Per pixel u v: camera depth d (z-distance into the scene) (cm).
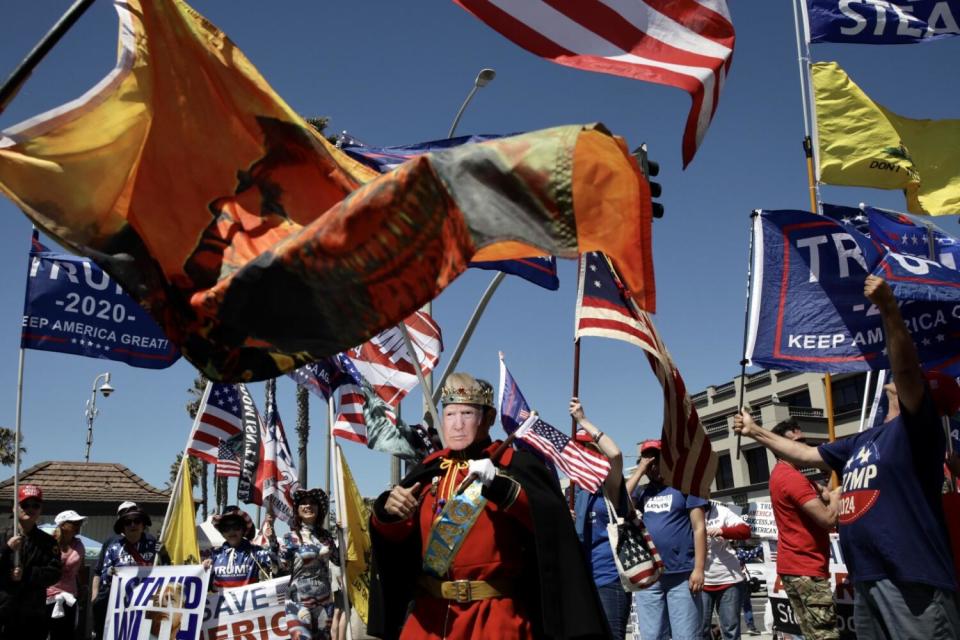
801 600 676
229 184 366
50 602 1037
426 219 293
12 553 870
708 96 501
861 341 606
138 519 984
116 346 769
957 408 503
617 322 445
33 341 741
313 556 944
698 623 730
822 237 625
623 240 280
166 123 362
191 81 369
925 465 466
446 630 357
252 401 1085
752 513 1234
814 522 678
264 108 376
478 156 288
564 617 339
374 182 302
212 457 1055
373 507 383
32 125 333
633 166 280
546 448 712
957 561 513
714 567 861
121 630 834
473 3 500
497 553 361
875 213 887
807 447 554
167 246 350
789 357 607
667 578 732
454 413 392
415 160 294
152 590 840
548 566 344
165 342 790
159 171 357
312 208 371
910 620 456
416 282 294
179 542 930
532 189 280
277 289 314
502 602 357
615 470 554
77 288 762
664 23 507
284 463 1073
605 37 501
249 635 885
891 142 1093
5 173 325
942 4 1059
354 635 1123
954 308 604
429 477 391
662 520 739
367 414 692
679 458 429
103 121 349
